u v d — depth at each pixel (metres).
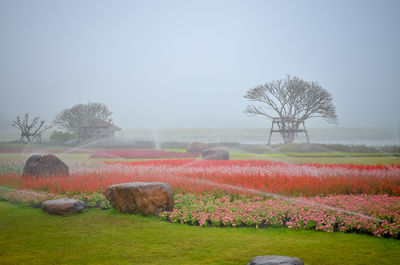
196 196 9.88
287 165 17.06
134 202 8.33
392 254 5.32
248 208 7.89
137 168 16.36
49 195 10.33
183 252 5.52
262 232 6.72
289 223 7.04
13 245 5.96
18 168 17.73
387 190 10.05
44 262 5.11
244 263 4.99
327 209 7.68
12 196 10.44
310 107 43.59
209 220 7.65
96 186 11.07
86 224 7.45
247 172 13.90
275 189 10.02
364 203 8.03
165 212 7.96
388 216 6.82
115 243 6.04
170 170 15.02
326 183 10.37
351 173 12.95
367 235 6.42
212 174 12.87
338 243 5.93
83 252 5.56
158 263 5.02
